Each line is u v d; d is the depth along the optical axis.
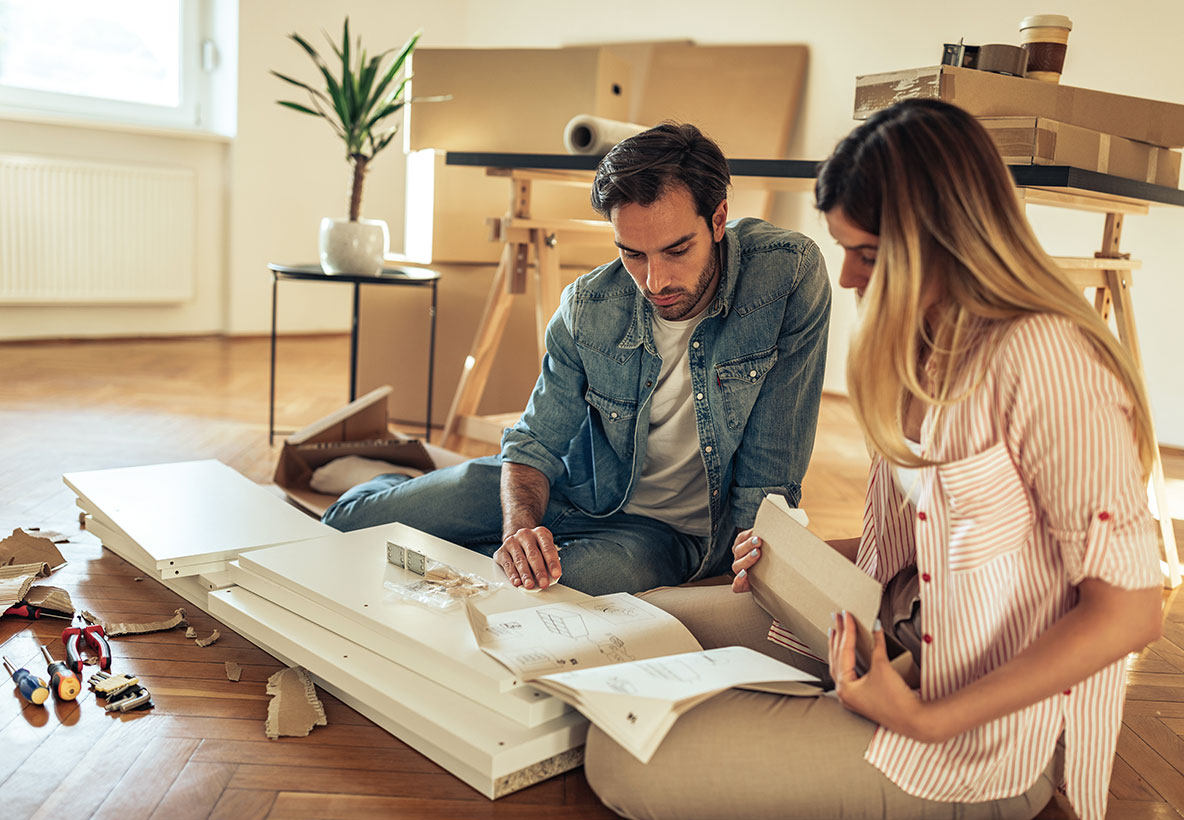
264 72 5.13
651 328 1.56
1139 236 3.58
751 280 1.52
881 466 1.14
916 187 0.88
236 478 2.05
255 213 5.25
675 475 1.65
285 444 2.28
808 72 4.23
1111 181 1.82
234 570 1.55
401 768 1.19
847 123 4.15
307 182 5.41
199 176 5.10
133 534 1.65
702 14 4.52
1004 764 0.97
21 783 1.13
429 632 1.23
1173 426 3.59
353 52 5.38
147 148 4.89
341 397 3.80
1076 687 0.96
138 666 1.44
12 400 3.32
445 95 3.11
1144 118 1.97
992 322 0.91
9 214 4.44
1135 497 0.87
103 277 4.76
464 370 3.20
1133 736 1.41
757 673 1.08
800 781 1.00
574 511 1.72
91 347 4.62
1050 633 0.90
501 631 1.22
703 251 1.37
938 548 0.95
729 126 4.25
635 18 4.74
